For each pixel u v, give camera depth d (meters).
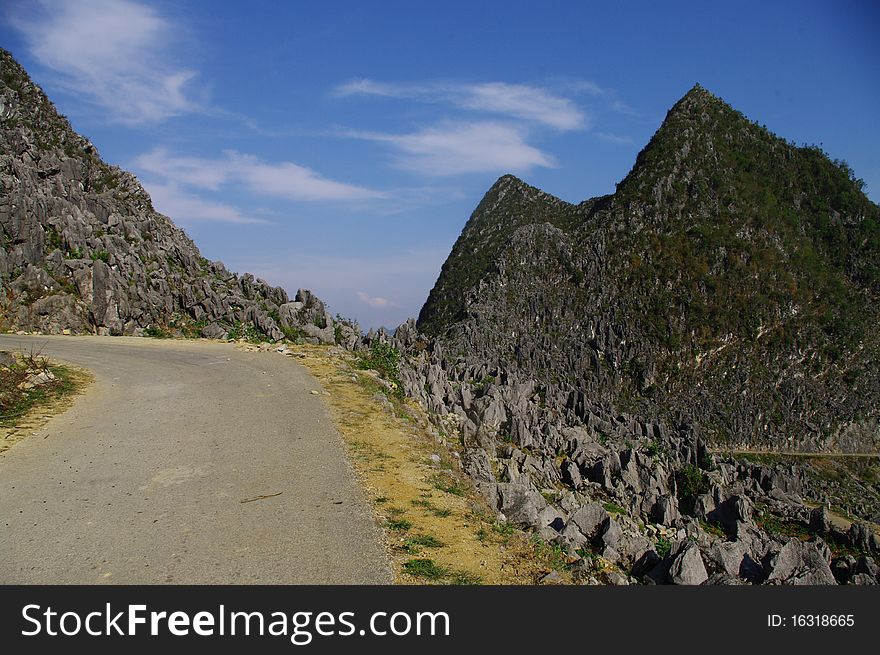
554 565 8.60
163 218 44.81
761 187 141.12
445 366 34.00
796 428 106.31
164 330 29.92
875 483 93.81
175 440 12.23
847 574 20.11
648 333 115.38
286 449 11.86
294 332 27.94
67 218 32.19
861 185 151.00
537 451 26.53
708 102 156.88
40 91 53.91
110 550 7.62
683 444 45.53
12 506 8.87
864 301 129.62
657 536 20.84
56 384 16.02
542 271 126.38
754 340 117.06
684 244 127.06
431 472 11.29
